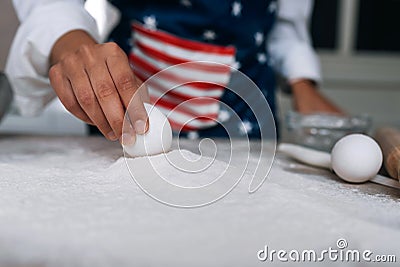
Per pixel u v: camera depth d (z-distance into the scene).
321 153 0.59
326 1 1.35
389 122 1.37
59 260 0.29
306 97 0.88
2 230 0.33
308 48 0.96
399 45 1.40
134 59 0.77
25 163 0.55
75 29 0.60
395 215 0.39
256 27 0.82
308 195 0.44
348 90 1.38
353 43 1.38
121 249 0.30
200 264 0.28
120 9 0.79
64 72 0.51
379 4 1.36
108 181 0.46
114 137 0.49
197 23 0.77
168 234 0.33
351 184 0.50
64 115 0.98
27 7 0.63
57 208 0.37
